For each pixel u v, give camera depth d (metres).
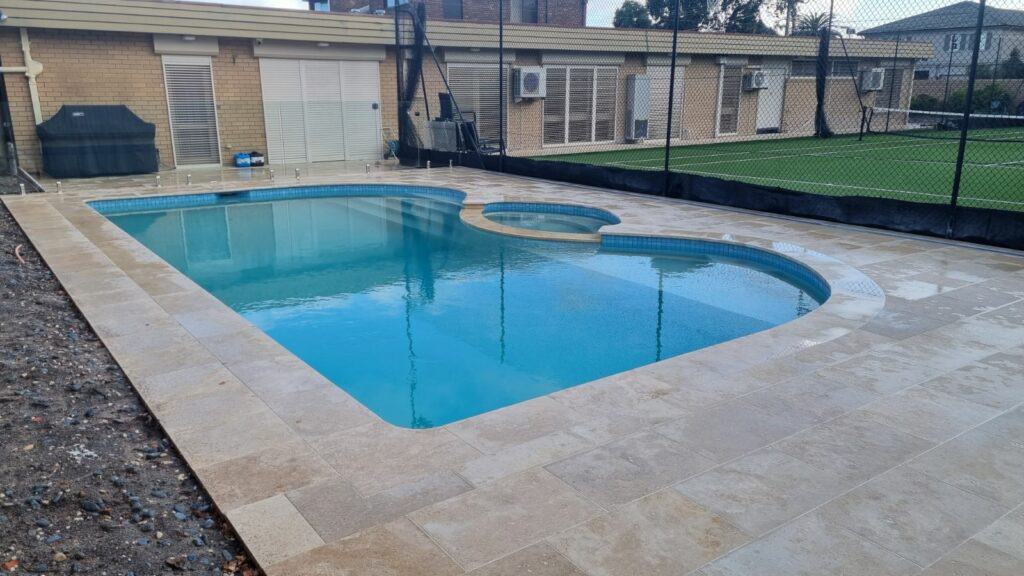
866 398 3.54
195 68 14.30
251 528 2.46
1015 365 3.95
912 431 3.19
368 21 15.60
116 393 3.66
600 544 2.38
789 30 21.31
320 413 3.37
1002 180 11.65
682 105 20.61
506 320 5.95
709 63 20.70
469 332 5.67
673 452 3.01
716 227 8.05
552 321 5.89
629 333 5.59
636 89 19.56
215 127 14.79
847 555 2.33
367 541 2.39
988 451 3.01
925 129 22.50
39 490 2.67
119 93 13.66
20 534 2.41
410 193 12.03
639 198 10.24
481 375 4.84
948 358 4.06
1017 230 6.60
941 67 24.05
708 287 6.70
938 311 4.91
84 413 3.38
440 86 16.94
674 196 10.08
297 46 15.23
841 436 3.15
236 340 4.39
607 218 9.23
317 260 7.97
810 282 6.19
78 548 2.35
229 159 15.08
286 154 15.68
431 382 4.71
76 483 2.75
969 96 6.80
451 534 2.43
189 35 13.85
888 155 16.16
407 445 3.06
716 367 3.96
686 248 7.62
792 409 3.42
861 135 20.06
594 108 19.38
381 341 5.49
